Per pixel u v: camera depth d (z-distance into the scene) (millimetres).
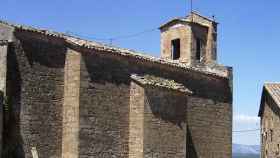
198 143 36062
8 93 26594
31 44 27891
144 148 30953
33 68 27828
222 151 38094
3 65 26562
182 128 33344
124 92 31578
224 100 38844
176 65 35125
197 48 41125
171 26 41938
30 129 27438
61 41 29406
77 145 28516
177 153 32812
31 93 27641
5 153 26234
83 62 29266
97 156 29516
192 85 36312
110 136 30422
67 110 29125
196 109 36250
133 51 33969
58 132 28844
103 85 30297
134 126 31500
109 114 30500
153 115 31656
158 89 32125
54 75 28875
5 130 26344
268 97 40062
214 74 38031
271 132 39312
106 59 30672
